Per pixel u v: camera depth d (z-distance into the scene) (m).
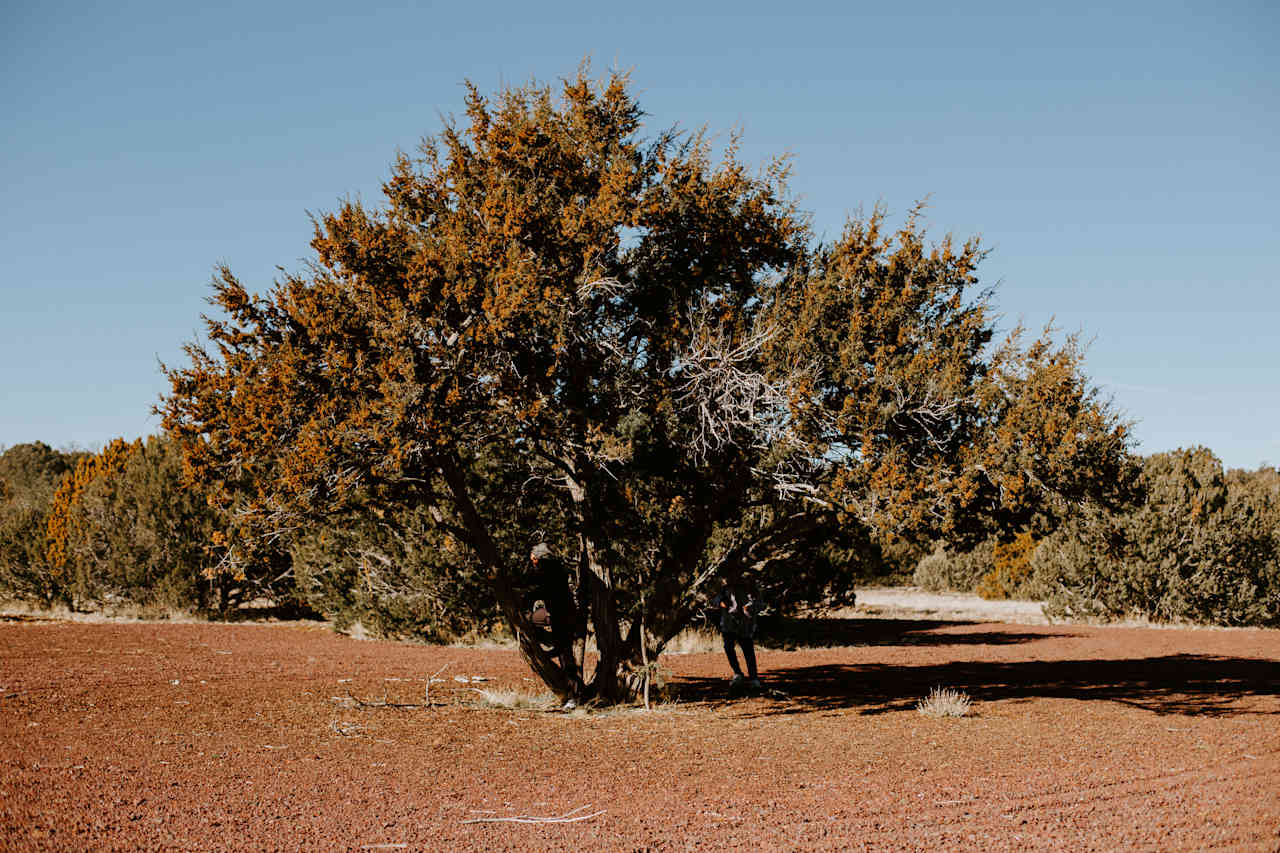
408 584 19.75
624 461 10.38
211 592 24.97
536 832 5.68
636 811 6.23
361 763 7.66
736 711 11.15
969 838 5.54
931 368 9.90
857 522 10.90
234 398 9.69
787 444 10.12
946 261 10.81
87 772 6.94
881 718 10.50
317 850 5.22
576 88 11.02
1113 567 26.25
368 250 9.79
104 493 25.00
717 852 5.28
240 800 6.27
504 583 11.15
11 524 26.39
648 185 10.88
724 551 13.91
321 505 10.09
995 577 40.25
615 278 10.33
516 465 12.79
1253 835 5.53
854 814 6.15
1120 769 7.57
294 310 9.61
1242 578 25.22
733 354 10.09
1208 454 26.41
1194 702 11.62
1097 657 17.72
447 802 6.41
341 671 14.31
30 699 10.41
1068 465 9.80
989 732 9.47
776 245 11.20
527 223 9.91
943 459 10.06
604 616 11.66
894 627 26.33
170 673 13.28
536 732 9.50
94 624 22.25
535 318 9.52
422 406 9.26
